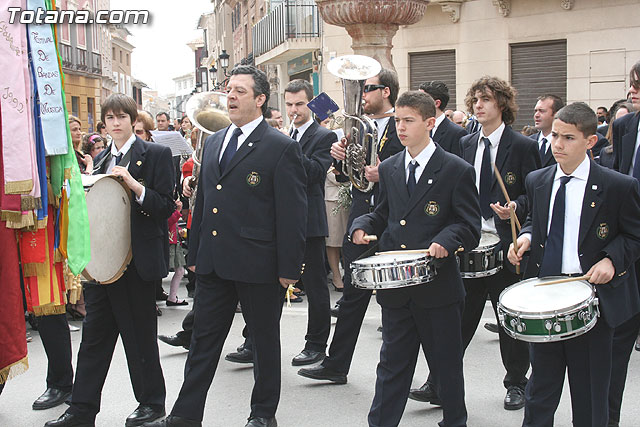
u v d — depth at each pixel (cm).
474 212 446
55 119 387
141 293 498
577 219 417
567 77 1748
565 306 376
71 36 3716
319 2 1078
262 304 479
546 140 662
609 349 409
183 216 948
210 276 479
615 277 407
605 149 579
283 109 2841
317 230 628
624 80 1675
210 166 488
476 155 562
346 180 636
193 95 633
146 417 507
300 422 520
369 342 709
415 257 426
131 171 496
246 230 471
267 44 2667
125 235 484
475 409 537
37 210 386
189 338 693
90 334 492
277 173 473
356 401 558
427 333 443
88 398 488
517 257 439
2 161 372
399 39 1966
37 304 407
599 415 410
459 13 1878
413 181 456
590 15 1703
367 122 591
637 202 411
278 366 489
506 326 399
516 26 1803
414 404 546
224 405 559
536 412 412
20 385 612
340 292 938
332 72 586
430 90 613
